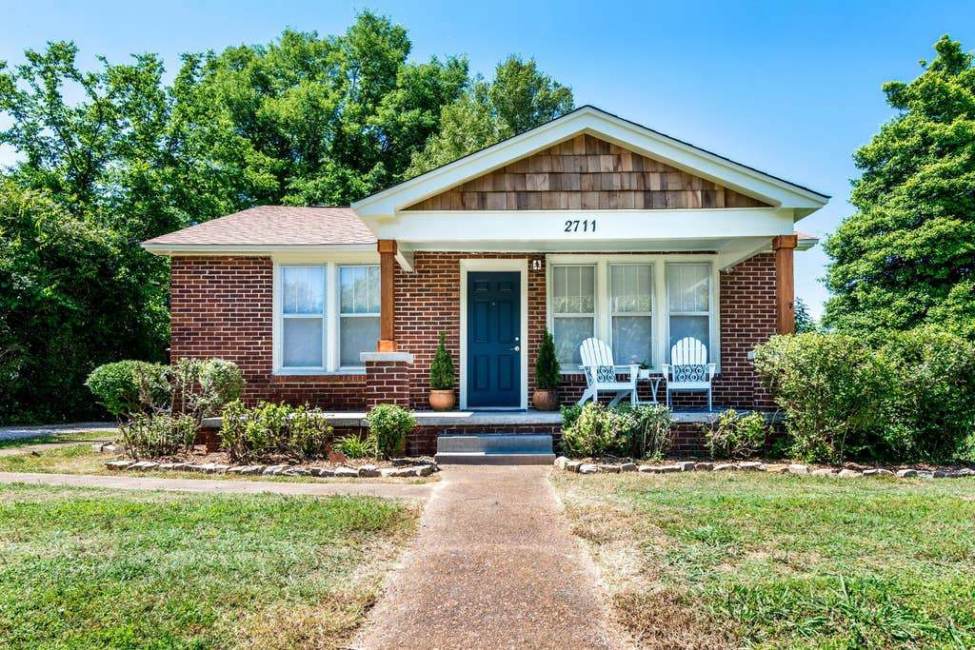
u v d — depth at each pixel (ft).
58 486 21.39
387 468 24.49
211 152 74.33
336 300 35.78
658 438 26.08
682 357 31.14
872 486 21.21
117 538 15.12
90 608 11.23
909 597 11.52
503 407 34.86
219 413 29.81
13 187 54.24
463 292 34.96
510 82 93.25
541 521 17.30
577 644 10.47
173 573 12.92
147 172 66.44
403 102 96.58
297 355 35.78
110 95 70.33
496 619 11.40
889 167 58.18
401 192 28.02
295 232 36.96
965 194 53.36
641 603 11.68
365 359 28.25
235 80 91.61
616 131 28.25
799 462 25.34
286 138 89.71
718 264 34.65
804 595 11.69
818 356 24.59
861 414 24.45
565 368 35.04
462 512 18.25
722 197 28.66
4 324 49.14
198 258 35.29
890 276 58.08
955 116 55.77
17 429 42.98
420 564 14.06
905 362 25.84
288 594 12.09
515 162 28.71
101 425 47.11
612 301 35.06
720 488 20.79
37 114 68.33
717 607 11.37
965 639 10.05
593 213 28.07
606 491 20.39
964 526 15.89
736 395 34.40
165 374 29.84
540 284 34.86
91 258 55.01
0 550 14.20
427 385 34.81
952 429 25.63
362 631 10.96
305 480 23.06
